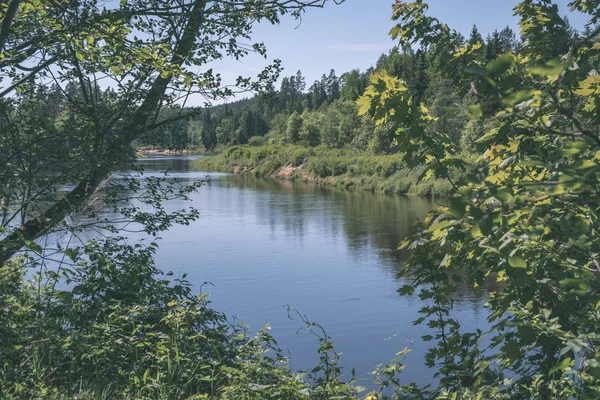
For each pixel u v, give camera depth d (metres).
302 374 4.31
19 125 6.55
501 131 3.24
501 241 3.00
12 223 7.86
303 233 25.81
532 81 2.80
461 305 13.34
